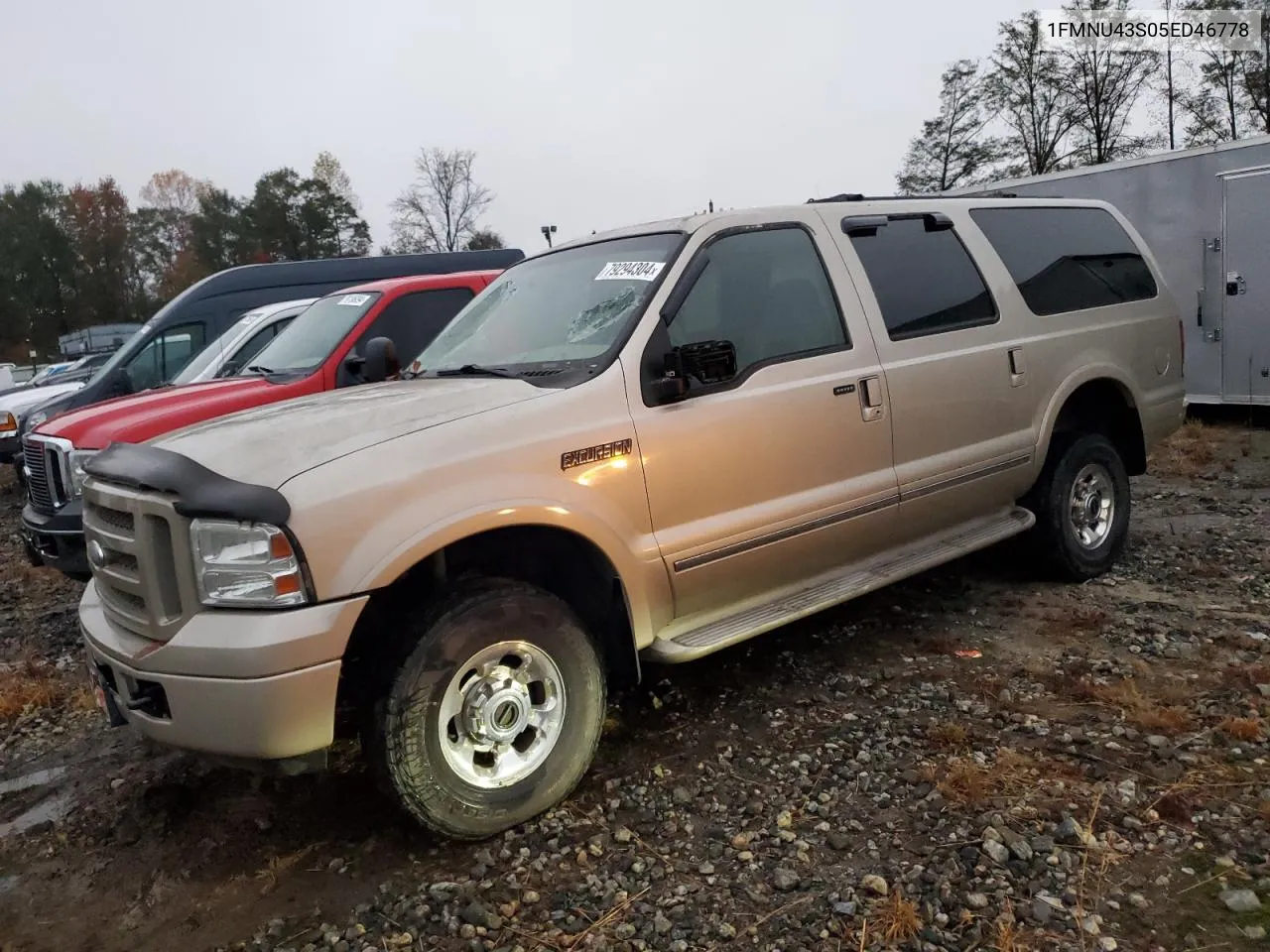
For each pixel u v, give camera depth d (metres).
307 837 3.32
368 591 2.80
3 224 67.44
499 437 3.16
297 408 3.54
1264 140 9.73
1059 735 3.57
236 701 2.70
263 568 2.71
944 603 5.17
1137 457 5.75
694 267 3.82
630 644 3.51
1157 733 3.52
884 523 4.31
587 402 3.39
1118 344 5.45
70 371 18.97
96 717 4.66
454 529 2.94
